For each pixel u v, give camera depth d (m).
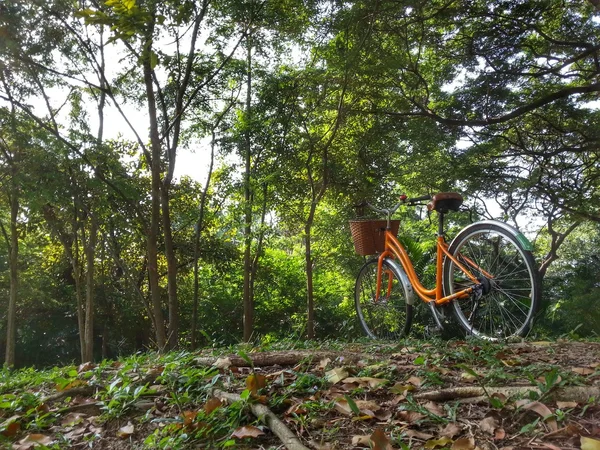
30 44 9.73
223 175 12.69
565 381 2.25
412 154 13.14
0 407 2.54
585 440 1.69
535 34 12.55
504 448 1.78
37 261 18.22
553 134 14.27
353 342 4.68
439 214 4.47
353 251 14.01
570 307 12.57
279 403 2.25
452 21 11.44
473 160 13.93
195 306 12.15
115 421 2.37
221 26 10.52
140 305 17.58
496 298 3.98
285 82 11.70
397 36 11.41
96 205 11.90
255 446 1.95
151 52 3.75
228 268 16.86
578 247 17.86
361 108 12.35
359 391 2.38
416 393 2.38
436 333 4.61
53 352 18.41
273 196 12.84
